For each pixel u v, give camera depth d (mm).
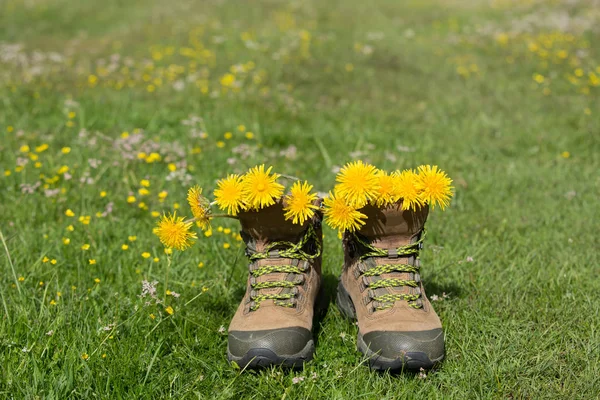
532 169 1978
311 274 1138
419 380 1052
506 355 1097
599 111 2590
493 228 1591
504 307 1237
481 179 1883
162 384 1046
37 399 988
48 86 2727
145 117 2305
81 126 2193
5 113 2324
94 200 1685
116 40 3652
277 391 1027
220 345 1134
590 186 1831
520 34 3721
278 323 1064
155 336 1146
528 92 2836
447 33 3785
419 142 2191
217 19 4016
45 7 4430
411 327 1060
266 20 4008
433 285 1309
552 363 1075
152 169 1846
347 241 1155
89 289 1272
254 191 1048
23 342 1109
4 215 1595
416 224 1101
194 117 2201
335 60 3182
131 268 1378
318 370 1075
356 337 1146
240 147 2049
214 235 1505
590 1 4320
